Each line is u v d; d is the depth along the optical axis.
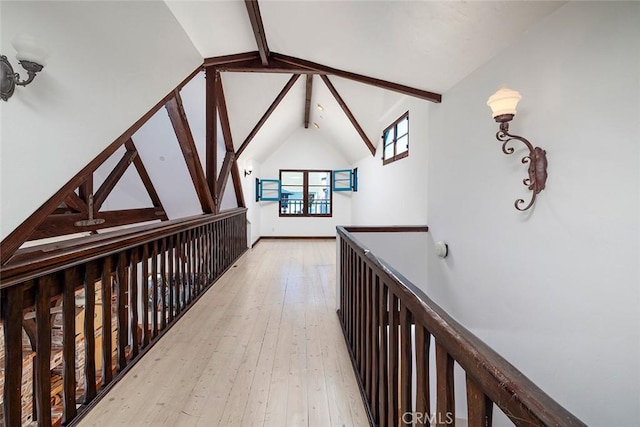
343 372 2.25
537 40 1.89
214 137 4.41
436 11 2.00
